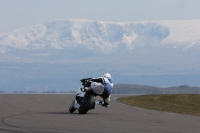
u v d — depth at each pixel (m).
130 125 37.97
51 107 55.34
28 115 44.62
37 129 34.88
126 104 63.00
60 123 38.59
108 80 48.03
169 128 36.53
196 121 41.41
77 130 34.78
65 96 83.06
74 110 48.16
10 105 57.09
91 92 46.97
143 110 52.81
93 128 35.88
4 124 37.44
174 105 62.72
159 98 74.81
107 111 50.91
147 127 36.94
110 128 36.06
